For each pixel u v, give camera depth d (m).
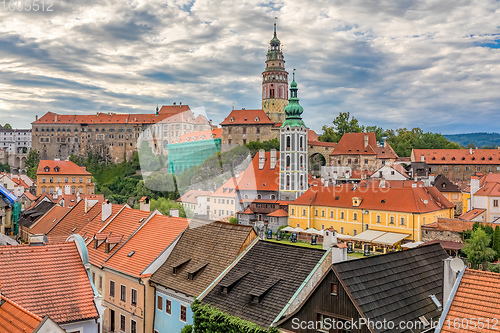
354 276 25.20
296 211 119.31
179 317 35.00
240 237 36.69
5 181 123.06
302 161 134.88
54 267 28.12
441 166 171.25
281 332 26.39
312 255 31.80
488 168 166.25
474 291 21.06
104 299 42.75
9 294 25.64
